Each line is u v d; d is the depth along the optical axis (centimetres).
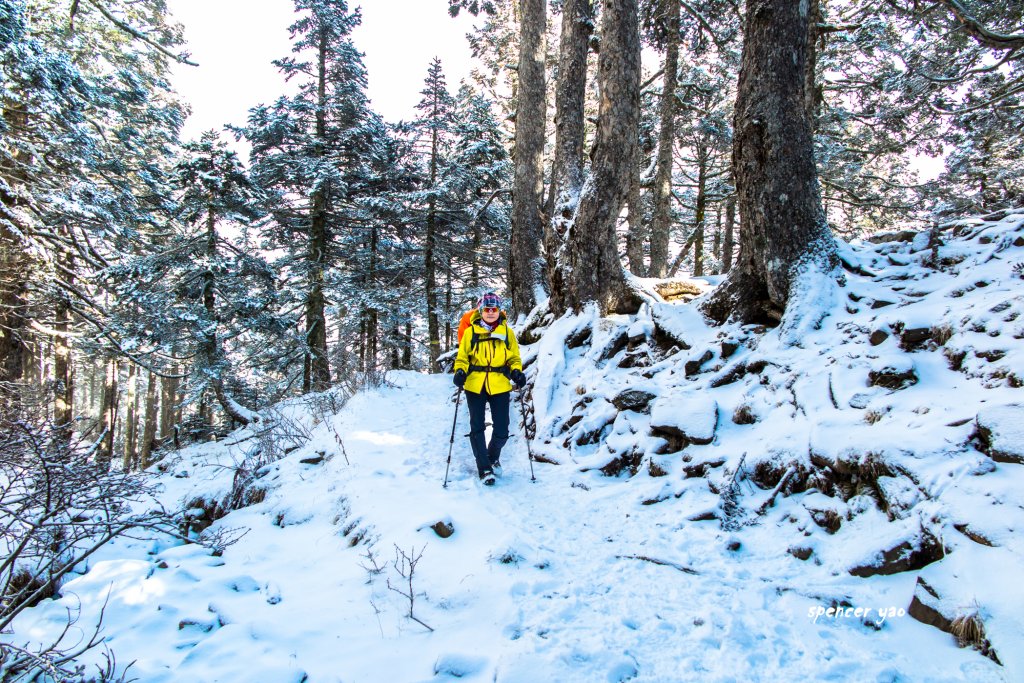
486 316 498
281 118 1855
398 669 237
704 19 1441
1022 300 354
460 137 2067
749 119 550
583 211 761
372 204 1916
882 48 1515
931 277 499
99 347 1299
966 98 1512
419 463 527
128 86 1495
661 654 231
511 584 295
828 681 206
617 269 761
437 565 326
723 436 435
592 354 680
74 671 224
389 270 2138
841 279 522
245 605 301
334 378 1055
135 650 254
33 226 948
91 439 361
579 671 218
